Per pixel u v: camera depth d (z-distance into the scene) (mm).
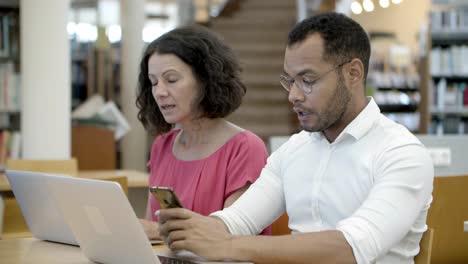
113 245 1757
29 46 6301
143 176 5180
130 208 1626
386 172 1859
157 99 2510
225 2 12297
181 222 1828
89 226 1799
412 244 1925
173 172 2619
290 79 1934
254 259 1753
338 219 1990
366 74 1968
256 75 10836
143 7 9094
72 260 1891
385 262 1876
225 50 2586
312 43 1865
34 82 6316
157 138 2785
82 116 7512
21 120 6477
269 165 2225
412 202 1827
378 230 1772
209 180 2514
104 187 1658
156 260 1665
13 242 2186
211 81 2506
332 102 1891
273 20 11844
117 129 7578
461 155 3686
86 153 7348
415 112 9516
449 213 2721
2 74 6668
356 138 1960
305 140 2133
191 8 12617
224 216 2064
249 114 10375
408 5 11922
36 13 6293
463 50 8469
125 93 8953
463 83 8578
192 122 2576
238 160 2514
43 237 2191
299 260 1743
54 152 6352
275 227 2945
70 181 1773
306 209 2072
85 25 8680
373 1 11992
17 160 4961
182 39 2494
